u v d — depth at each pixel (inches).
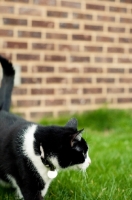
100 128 346.9
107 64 370.0
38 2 341.7
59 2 348.2
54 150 182.7
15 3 335.0
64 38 352.8
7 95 242.1
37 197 189.3
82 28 358.0
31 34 341.7
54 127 188.5
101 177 229.9
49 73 350.3
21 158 186.1
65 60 354.9
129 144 299.1
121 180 226.1
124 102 378.6
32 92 345.7
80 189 210.2
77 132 182.9
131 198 205.6
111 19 367.6
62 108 357.1
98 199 201.8
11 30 335.9
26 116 344.8
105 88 370.6
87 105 365.1
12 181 198.2
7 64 243.6
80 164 191.9
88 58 362.6
